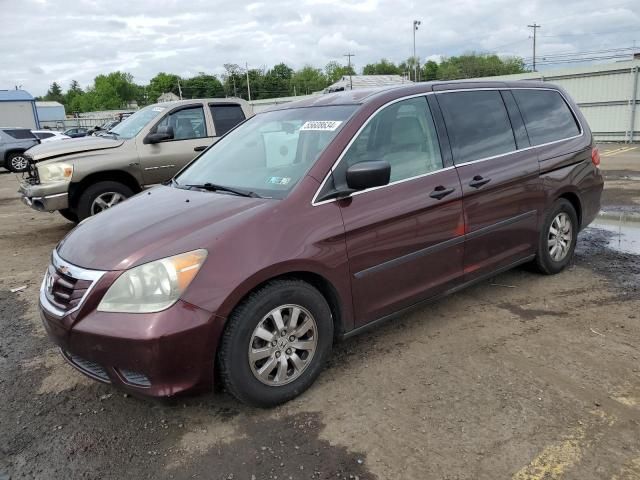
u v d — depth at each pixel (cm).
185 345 271
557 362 346
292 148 371
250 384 296
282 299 301
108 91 12488
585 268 525
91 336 274
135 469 267
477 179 401
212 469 264
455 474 251
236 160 402
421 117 388
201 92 10050
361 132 353
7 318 472
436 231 374
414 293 371
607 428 278
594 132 2234
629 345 364
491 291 471
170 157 780
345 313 335
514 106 457
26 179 780
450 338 386
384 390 323
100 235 316
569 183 484
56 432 300
